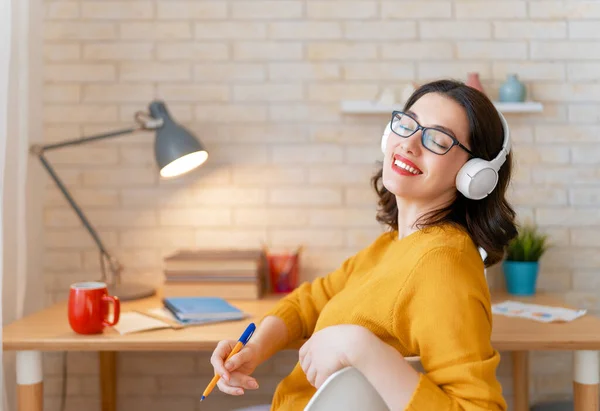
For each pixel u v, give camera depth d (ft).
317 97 7.14
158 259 7.23
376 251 4.66
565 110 7.14
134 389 7.38
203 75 7.13
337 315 3.94
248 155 7.19
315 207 7.22
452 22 7.09
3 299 6.04
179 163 6.41
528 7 7.09
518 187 7.19
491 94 7.12
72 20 7.08
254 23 7.11
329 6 7.09
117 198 7.20
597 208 7.20
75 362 7.32
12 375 6.15
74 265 7.22
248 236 7.24
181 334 5.19
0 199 5.28
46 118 7.13
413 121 3.90
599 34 7.09
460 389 3.15
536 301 6.48
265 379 7.35
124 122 7.16
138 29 7.10
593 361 5.17
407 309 3.54
